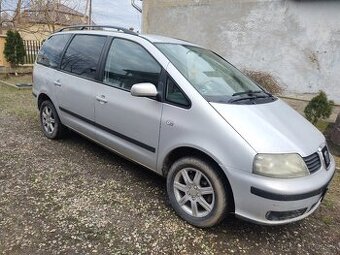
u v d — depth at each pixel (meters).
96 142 4.45
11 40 12.73
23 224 3.09
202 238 3.09
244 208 2.88
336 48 9.33
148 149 3.60
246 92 3.74
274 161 2.78
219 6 11.42
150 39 3.91
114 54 4.12
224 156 2.91
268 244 3.12
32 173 4.12
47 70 5.23
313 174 2.95
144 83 3.47
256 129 2.96
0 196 3.54
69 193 3.69
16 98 8.74
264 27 10.55
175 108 3.30
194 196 3.21
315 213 3.77
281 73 10.43
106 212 3.37
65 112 4.87
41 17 18.31
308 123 3.61
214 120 3.02
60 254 2.74
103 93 4.09
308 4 9.59
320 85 9.75
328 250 3.15
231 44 11.35
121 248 2.86
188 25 12.27
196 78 3.51
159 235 3.07
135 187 3.93
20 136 5.50
